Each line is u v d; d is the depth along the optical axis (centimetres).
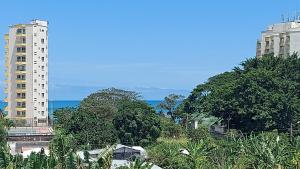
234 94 8744
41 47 13812
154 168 5738
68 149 4488
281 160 5675
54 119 11694
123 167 4794
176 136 9056
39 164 3753
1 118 8119
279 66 9425
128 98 11675
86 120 8744
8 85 13825
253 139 6444
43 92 13875
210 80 11825
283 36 13025
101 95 11731
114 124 8631
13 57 13750
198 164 5812
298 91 8956
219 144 7044
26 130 11750
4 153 3847
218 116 9125
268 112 8281
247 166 5919
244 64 10069
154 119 8512
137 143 8356
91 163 4056
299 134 8306
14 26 13725
